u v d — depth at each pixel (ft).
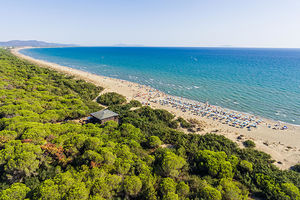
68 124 96.63
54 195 49.98
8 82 159.74
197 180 65.51
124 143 84.23
